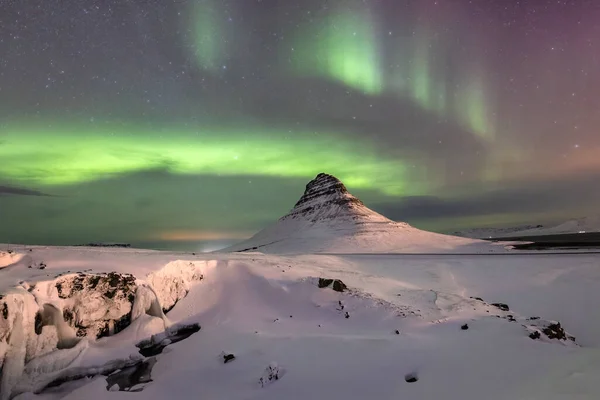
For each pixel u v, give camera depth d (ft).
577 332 59.21
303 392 22.62
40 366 25.08
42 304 27.55
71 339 28.63
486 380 21.50
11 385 23.24
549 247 175.83
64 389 24.99
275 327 38.06
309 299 46.29
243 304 44.11
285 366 26.84
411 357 26.53
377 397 20.92
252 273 51.34
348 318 42.04
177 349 32.09
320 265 83.10
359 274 67.97
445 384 21.53
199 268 48.01
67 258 37.70
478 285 85.10
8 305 23.99
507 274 91.91
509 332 33.53
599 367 22.44
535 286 81.76
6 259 33.06
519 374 22.02
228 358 28.99
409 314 42.50
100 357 28.35
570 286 79.46
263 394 23.04
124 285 34.58
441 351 27.53
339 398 21.35
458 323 37.60
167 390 24.89
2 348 23.13
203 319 40.47
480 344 29.14
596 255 110.52
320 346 30.42
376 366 25.40
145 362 30.09
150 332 34.12
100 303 32.09
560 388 19.51
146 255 47.67
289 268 60.59
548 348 27.73
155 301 37.06
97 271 34.35
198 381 25.93
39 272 31.53
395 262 105.70
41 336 26.48
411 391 21.11
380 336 33.22
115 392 24.63
